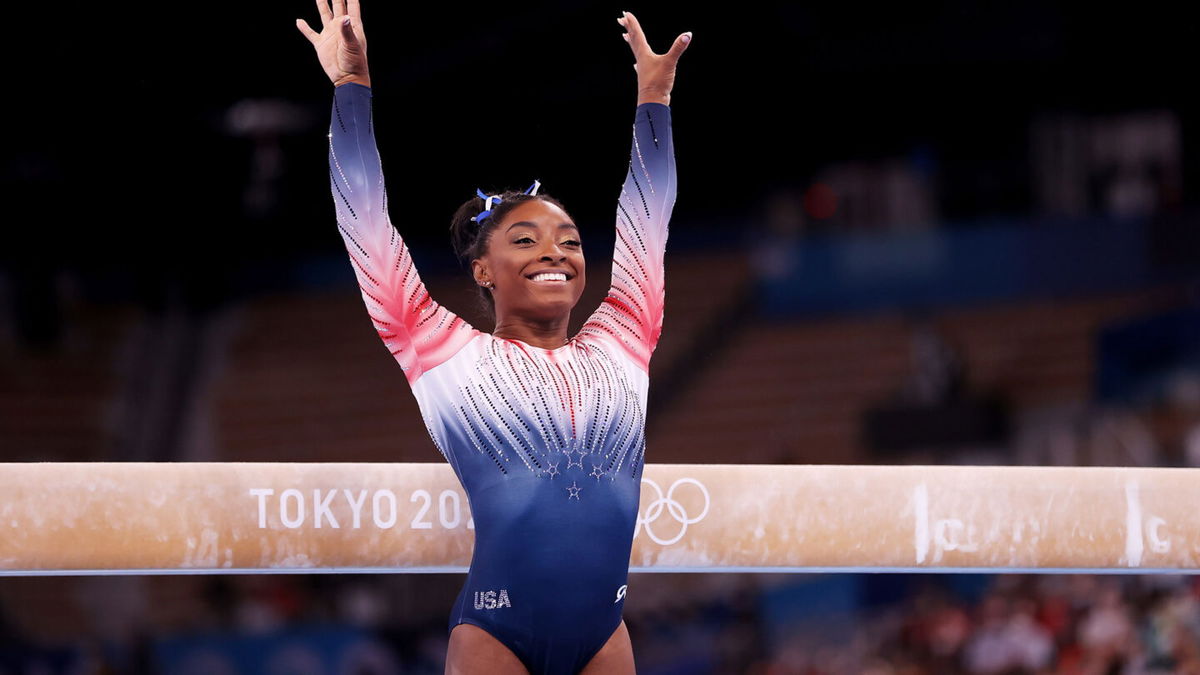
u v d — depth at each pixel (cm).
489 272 1218
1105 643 3772
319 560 1227
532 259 1183
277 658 4544
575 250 1207
